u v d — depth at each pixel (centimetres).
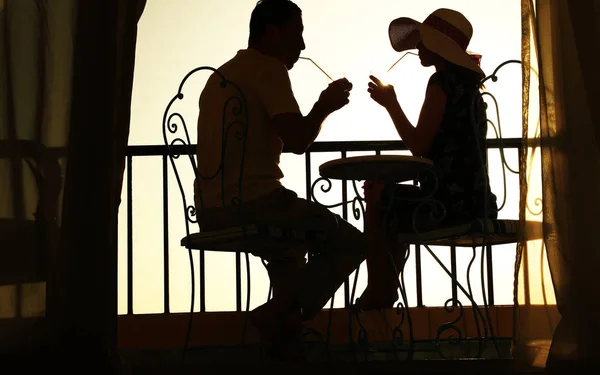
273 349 292
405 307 345
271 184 298
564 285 245
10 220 245
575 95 250
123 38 265
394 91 347
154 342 411
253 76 303
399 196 331
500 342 404
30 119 250
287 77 305
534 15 269
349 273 309
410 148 340
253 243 300
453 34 352
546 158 254
